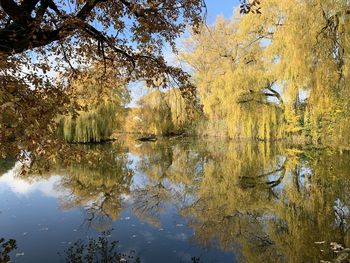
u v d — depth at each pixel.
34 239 6.96
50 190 11.57
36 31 3.93
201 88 23.55
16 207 9.43
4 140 2.97
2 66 3.12
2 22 4.70
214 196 10.84
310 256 5.94
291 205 9.48
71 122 22.83
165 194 11.15
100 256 6.11
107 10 4.80
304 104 17.98
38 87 3.83
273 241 6.86
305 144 21.97
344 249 5.76
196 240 6.98
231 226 7.87
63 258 6.02
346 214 8.33
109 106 24.11
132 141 30.41
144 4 4.69
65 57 5.07
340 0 10.33
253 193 11.02
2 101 2.89
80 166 16.39
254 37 20.36
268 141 22.94
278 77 16.80
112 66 5.37
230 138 26.89
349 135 11.68
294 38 11.63
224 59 22.02
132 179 13.61
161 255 6.20
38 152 3.04
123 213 8.93
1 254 6.18
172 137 32.44
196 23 5.07
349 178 11.94
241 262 5.89
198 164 17.33
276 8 18.84
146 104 27.89
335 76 10.95
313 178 12.41
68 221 8.20
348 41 10.29
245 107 21.12
